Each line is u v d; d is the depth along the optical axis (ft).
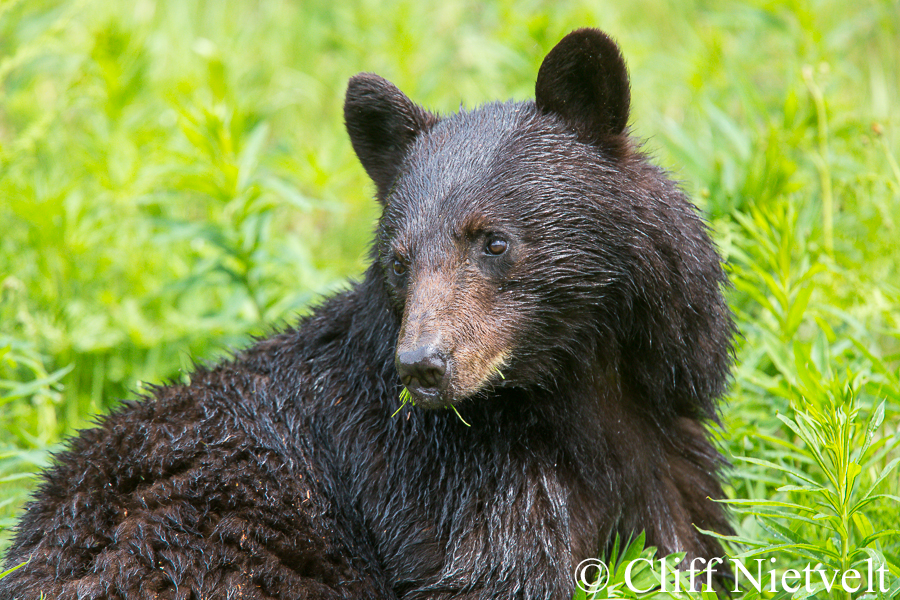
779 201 35.58
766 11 46.47
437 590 24.16
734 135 39.52
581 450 25.25
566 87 24.72
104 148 44.98
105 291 40.34
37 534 24.73
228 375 27.55
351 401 26.13
